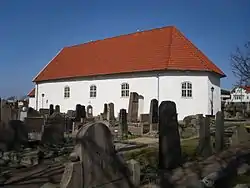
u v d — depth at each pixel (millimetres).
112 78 33438
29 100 44438
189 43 33469
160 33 35094
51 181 7676
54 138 13812
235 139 13094
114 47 37438
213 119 24766
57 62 41875
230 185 6867
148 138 17094
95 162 5961
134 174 6816
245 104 39094
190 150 11789
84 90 35812
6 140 11656
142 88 31219
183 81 30109
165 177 7379
